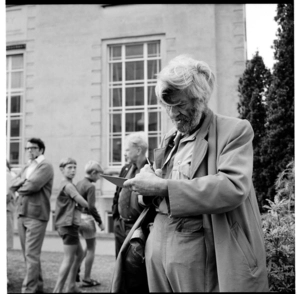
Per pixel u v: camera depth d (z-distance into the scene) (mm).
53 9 7105
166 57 6422
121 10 6785
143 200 1581
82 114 6926
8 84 7484
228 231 1337
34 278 3828
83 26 6969
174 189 1335
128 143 3123
